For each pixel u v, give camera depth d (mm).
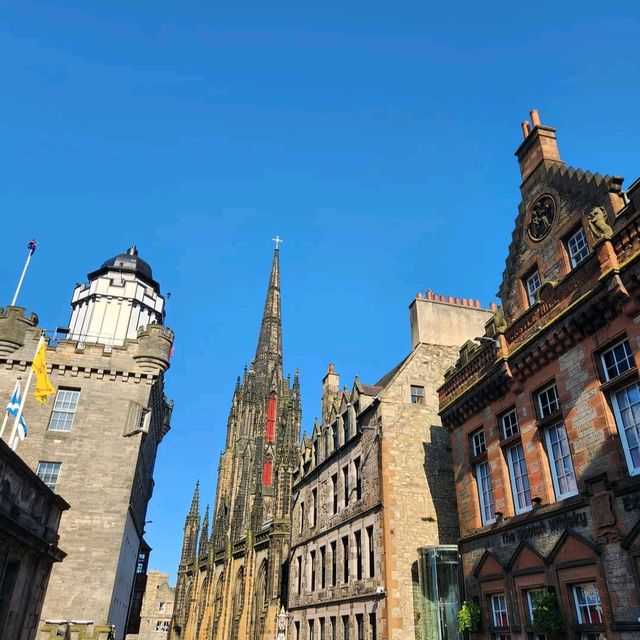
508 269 23016
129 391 38250
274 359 127438
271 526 56969
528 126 23172
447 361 34500
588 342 16641
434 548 26422
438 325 35625
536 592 17531
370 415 33219
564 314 17250
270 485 94812
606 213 17531
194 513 102250
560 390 17609
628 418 15109
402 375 32969
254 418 112312
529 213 21891
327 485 38562
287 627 42094
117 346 39094
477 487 22500
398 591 27188
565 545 16156
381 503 29203
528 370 19328
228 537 80062
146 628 119000
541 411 18875
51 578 32156
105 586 32719
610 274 15305
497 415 21406
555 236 20109
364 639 29078
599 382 16031
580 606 15562
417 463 30719
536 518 17688
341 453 36781
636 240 15039
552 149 21906
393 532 28516
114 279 48875
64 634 29734
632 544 13727
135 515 43062
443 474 30953
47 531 20859
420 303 36000
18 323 37656
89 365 37969
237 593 68875
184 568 97188
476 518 21922
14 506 17234
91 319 46844
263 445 102938
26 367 37250
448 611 25047
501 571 19250
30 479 18156
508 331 20797
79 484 34906
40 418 36188
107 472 35594
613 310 15625
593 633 14938
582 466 16094
